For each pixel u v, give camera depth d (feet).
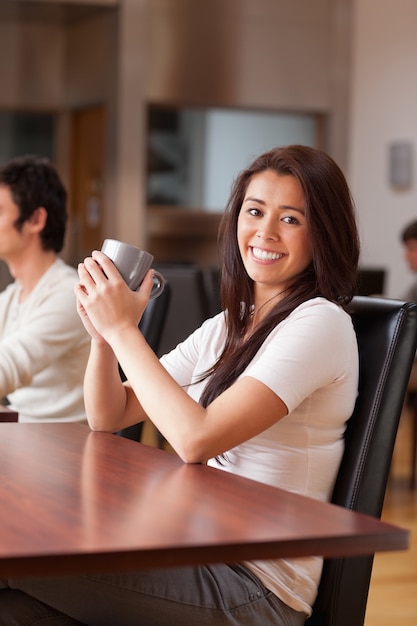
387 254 31.73
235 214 6.81
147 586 5.44
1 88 32.01
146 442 22.00
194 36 31.12
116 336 6.03
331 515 4.51
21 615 5.65
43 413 9.68
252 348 6.37
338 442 6.25
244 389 5.77
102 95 30.86
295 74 32.01
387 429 6.16
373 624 11.01
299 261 6.45
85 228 32.01
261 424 5.76
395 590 12.30
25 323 9.79
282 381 5.82
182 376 7.25
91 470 5.32
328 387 6.11
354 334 6.25
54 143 32.48
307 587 5.94
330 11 32.19
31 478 5.08
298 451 6.13
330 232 6.38
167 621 5.51
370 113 31.96
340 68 32.24
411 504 17.16
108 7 30.32
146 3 30.53
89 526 4.19
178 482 5.09
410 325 6.27
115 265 6.15
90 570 3.84
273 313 6.39
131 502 4.62
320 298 6.31
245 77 31.65
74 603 5.50
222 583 5.59
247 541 4.05
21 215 9.90
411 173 31.09
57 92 32.32
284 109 32.01
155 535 4.08
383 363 6.23
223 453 6.28
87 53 31.40
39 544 3.90
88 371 6.88
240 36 31.53
